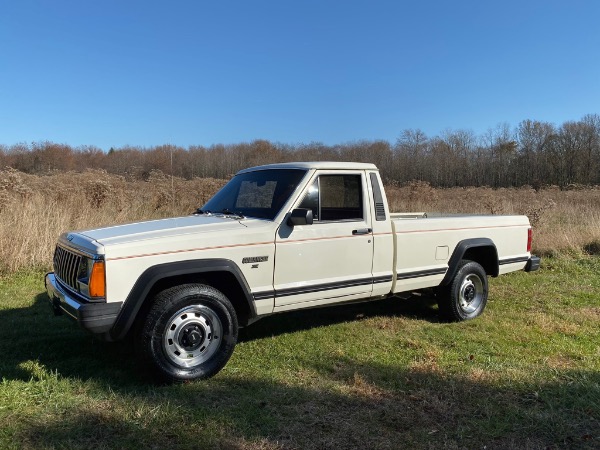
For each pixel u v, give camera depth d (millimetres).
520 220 6984
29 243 8859
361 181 5258
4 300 6754
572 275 9344
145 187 17641
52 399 3764
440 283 6020
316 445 3232
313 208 4914
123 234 4195
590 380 4238
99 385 4051
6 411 3564
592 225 12812
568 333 5727
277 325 5918
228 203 5387
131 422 3438
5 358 4637
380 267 5363
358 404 3828
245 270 4434
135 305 3900
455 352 5031
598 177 49594
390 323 6047
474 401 3885
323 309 6625
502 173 51156
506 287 8242
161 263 4047
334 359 4785
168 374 4016
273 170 5305
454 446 3236
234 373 4395
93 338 5238
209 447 3172
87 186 14000
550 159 51219
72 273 4191
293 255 4703
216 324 4262
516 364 4680
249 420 3537
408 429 3465
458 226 6129
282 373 4418
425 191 21391
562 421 3543
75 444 3160
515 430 3453
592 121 51250
